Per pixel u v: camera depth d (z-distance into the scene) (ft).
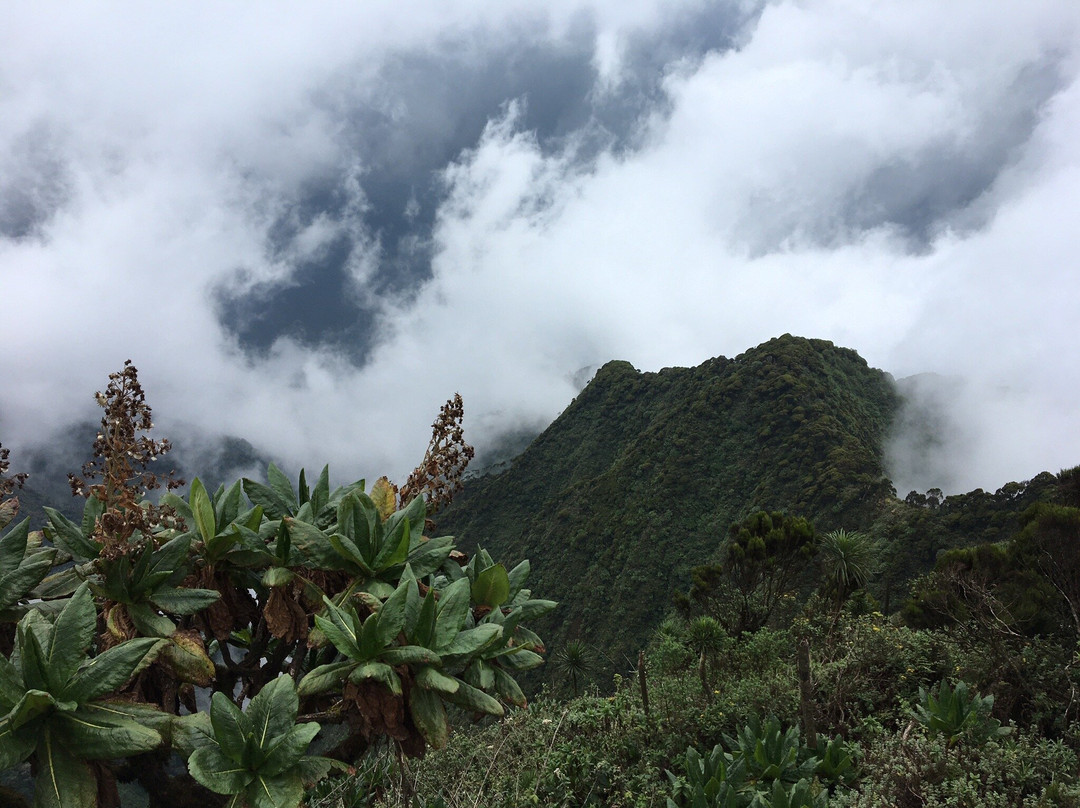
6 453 6.03
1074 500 27.27
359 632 5.74
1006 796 12.82
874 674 20.74
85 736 4.80
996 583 24.47
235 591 6.86
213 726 5.22
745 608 44.37
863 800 13.29
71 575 5.90
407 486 7.55
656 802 15.15
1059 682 17.99
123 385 5.86
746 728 16.72
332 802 10.89
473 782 13.73
